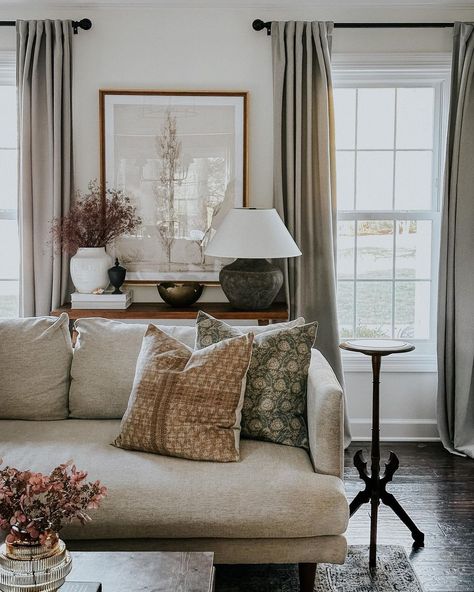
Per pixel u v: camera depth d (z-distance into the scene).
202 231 4.71
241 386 3.07
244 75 4.65
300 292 4.62
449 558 3.27
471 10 4.61
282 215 4.61
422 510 3.77
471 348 4.61
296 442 3.17
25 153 4.53
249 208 4.26
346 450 4.68
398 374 4.88
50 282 4.61
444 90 4.82
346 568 3.18
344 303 4.99
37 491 1.91
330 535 2.81
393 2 4.58
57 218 4.54
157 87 4.65
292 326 3.49
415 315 4.98
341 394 2.92
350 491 4.00
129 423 3.09
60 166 4.54
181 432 3.00
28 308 4.62
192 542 2.82
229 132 4.66
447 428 4.73
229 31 4.62
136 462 2.97
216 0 4.56
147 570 2.23
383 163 4.91
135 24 4.61
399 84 4.83
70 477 2.00
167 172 4.68
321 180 4.57
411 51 4.65
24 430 3.32
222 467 2.93
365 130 4.89
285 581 3.09
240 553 2.82
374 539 3.21
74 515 2.00
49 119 4.51
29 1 4.52
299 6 4.60
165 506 2.77
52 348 3.53
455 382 4.65
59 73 4.48
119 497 2.78
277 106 4.55
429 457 4.57
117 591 2.10
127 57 4.63
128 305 4.57
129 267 4.73
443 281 4.63
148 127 4.64
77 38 4.61
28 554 1.91
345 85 4.84
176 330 3.57
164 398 3.06
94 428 3.35
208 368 3.08
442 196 4.61
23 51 4.49
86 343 3.53
